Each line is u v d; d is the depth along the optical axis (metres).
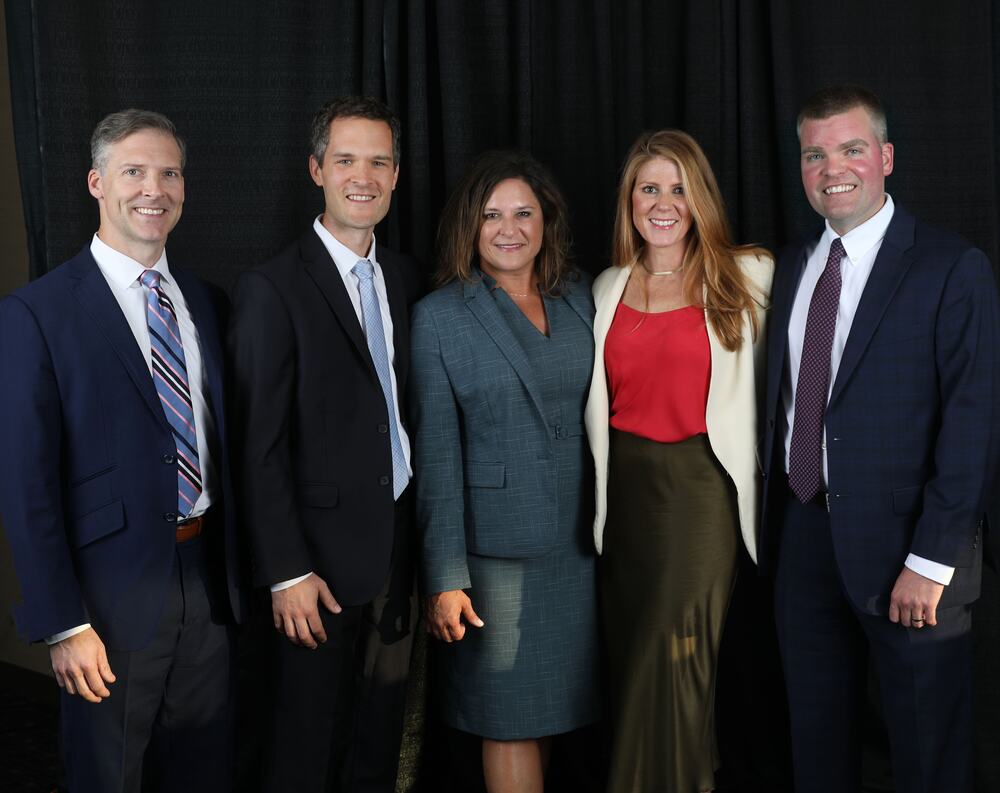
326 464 2.34
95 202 2.79
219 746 2.30
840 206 2.30
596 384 2.54
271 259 2.38
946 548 2.17
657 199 2.50
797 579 2.47
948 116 2.93
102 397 2.10
